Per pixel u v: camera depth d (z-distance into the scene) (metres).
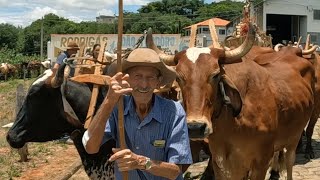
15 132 5.56
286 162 7.25
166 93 6.28
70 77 5.63
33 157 10.16
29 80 38.81
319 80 9.05
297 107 6.38
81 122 5.58
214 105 5.14
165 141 3.42
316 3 42.56
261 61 7.50
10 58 50.59
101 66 5.98
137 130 3.41
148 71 3.32
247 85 5.54
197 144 6.85
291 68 6.96
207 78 4.94
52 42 29.23
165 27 72.25
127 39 27.02
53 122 5.58
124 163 3.21
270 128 5.61
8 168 9.23
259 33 10.95
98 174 5.48
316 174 8.62
